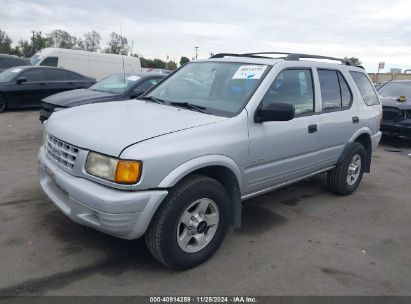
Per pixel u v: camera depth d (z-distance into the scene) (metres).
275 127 3.94
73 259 3.41
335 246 4.00
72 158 3.20
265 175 3.99
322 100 4.74
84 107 4.09
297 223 4.53
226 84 4.08
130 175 2.87
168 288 3.10
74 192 3.06
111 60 18.81
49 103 7.83
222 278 3.28
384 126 9.81
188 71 4.65
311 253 3.82
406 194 5.93
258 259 3.63
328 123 4.75
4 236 3.73
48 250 3.53
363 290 3.24
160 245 3.12
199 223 3.34
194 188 3.21
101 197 2.89
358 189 6.04
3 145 7.56
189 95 4.22
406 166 7.82
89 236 3.82
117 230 2.93
